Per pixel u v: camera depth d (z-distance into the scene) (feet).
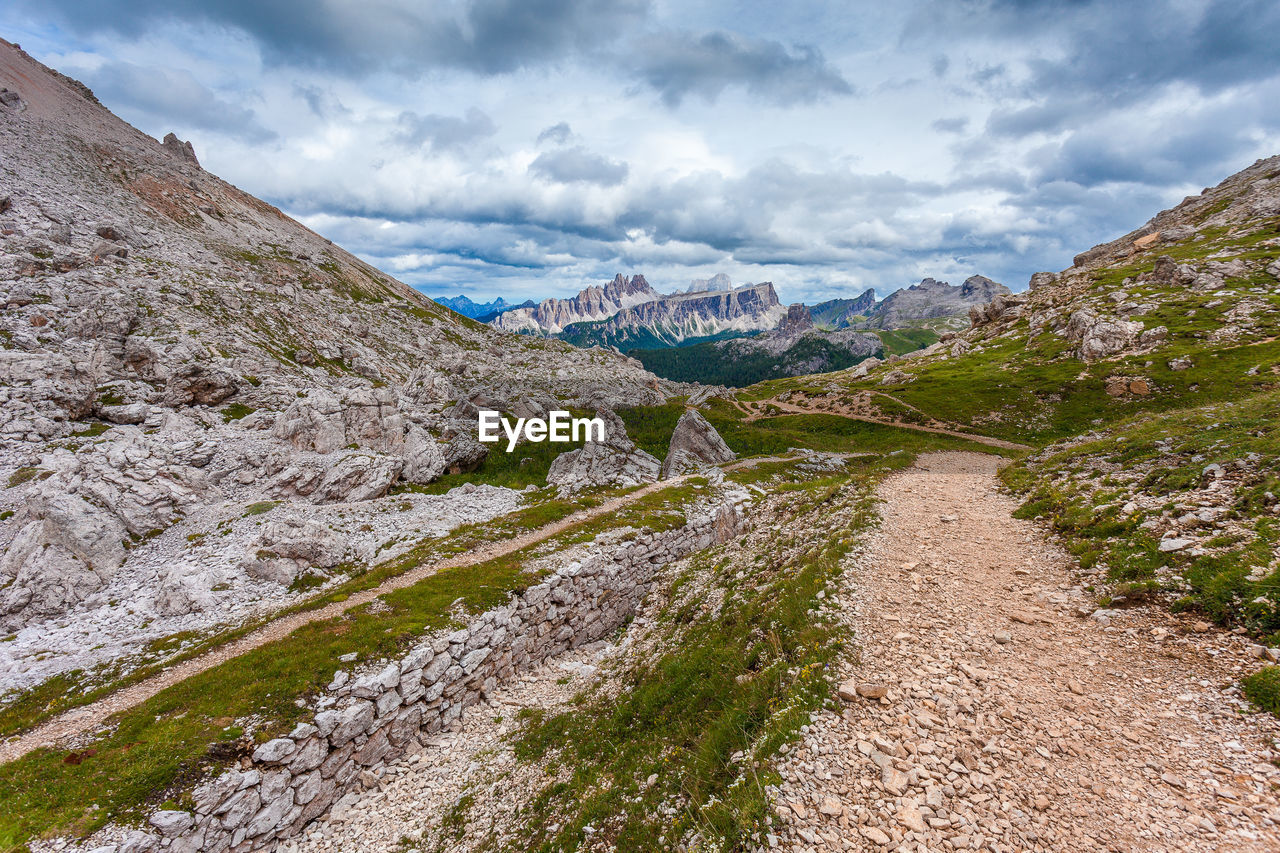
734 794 33.73
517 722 76.28
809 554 71.26
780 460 216.74
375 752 69.56
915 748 33.45
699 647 62.90
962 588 53.26
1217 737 30.48
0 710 74.13
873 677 40.63
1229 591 39.11
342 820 62.44
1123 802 27.99
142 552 126.31
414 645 80.02
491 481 219.20
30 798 53.42
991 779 30.55
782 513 108.06
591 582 113.60
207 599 105.29
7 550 109.91
